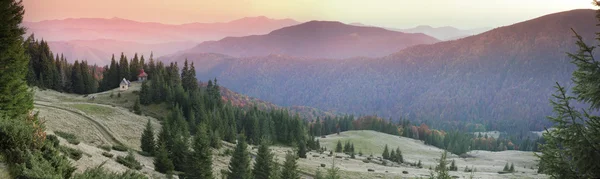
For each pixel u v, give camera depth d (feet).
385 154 480.23
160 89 467.11
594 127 37.70
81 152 111.96
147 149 216.95
